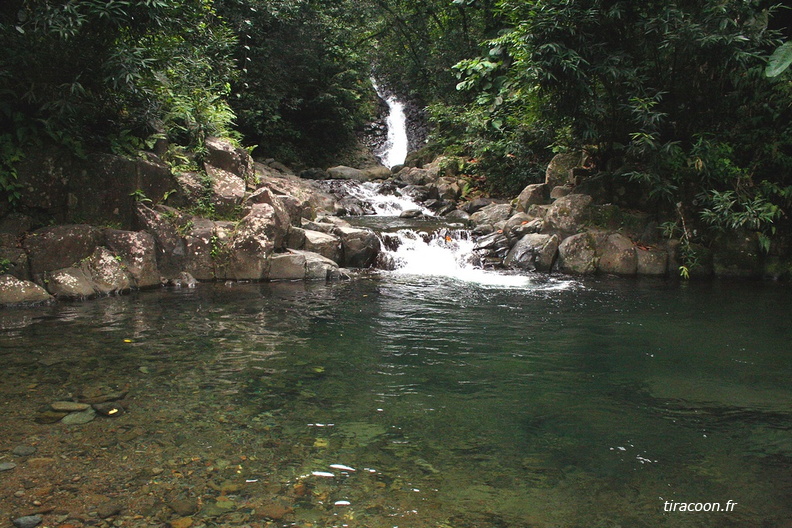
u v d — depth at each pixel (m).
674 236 8.59
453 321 5.59
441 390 3.77
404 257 9.17
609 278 8.10
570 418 3.35
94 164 6.82
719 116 8.72
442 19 19.66
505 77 12.59
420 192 15.36
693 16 7.75
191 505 2.36
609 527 2.29
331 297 6.62
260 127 16.66
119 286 6.49
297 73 17.75
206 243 7.42
